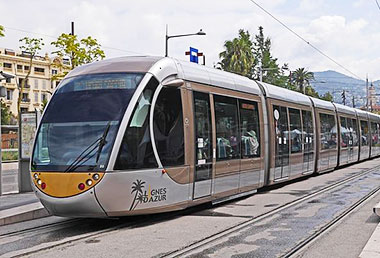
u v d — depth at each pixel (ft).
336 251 27.81
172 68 38.68
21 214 39.01
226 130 45.21
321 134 76.54
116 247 29.22
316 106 75.25
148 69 36.76
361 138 105.81
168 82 37.73
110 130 33.99
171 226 35.68
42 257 27.17
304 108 68.95
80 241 31.07
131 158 34.12
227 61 190.70
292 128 63.05
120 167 33.53
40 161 35.04
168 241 30.71
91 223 37.58
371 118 117.91
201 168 40.70
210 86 43.24
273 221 37.42
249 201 48.57
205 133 41.57
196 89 40.96
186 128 38.93
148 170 35.06
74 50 114.11
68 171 33.60
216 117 43.55
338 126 87.97
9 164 102.94
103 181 32.89
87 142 34.14
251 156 50.08
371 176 74.54
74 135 34.71
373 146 118.11
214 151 42.80
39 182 34.47
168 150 36.91
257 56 252.21
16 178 81.51
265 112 54.90
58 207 33.65
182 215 40.50
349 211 41.60
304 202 47.44
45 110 36.68
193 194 39.75
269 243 30.04
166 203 36.60
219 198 44.34
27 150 55.36
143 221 37.86
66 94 36.81
